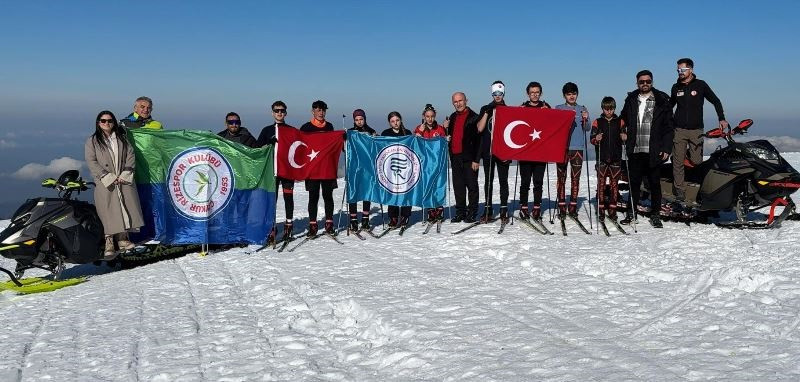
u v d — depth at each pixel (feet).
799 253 21.76
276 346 15.61
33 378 14.07
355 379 13.20
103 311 20.06
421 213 40.29
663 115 28.84
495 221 33.37
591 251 24.88
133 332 17.35
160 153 30.17
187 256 30.22
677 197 30.32
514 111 30.53
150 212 30.01
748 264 20.72
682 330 14.37
